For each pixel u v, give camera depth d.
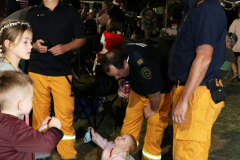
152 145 3.00
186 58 2.08
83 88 3.82
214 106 2.10
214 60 2.04
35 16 2.91
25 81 1.62
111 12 7.24
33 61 2.97
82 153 3.39
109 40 5.26
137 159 3.36
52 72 2.96
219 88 2.07
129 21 8.37
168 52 4.11
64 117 3.08
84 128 4.04
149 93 2.55
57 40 2.92
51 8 2.92
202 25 1.94
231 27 6.46
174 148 2.30
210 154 3.46
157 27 9.41
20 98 1.59
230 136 3.93
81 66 6.82
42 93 3.03
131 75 2.61
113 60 2.46
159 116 2.94
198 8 1.98
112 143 2.64
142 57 2.51
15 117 1.58
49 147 1.59
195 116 2.12
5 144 1.52
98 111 4.45
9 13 4.34
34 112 3.11
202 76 1.92
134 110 2.96
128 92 2.88
